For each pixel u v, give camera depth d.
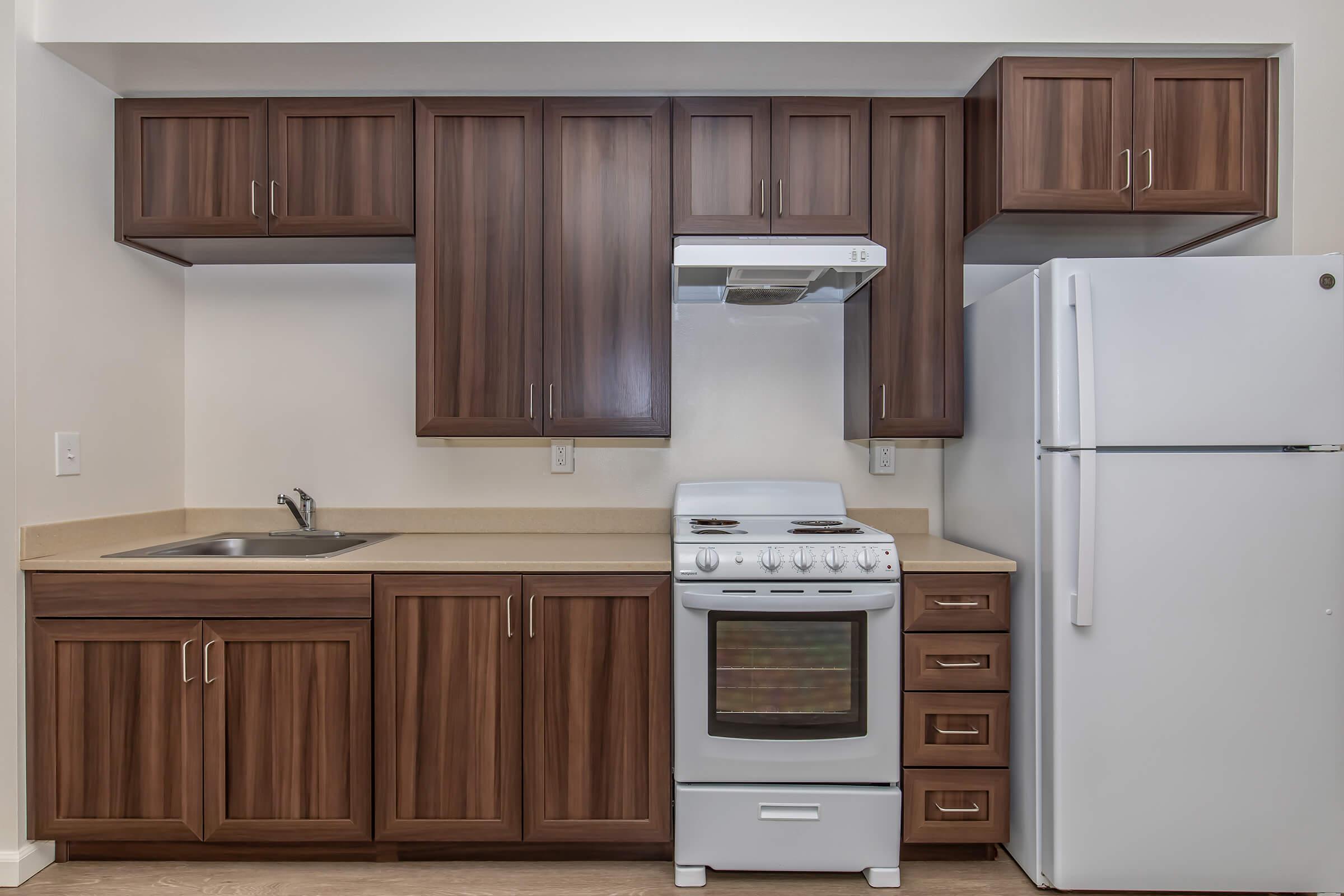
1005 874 1.95
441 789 1.94
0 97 1.86
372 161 2.18
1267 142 2.02
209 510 2.55
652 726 1.95
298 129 2.18
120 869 1.96
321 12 1.96
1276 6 1.98
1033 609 1.89
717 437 2.60
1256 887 1.80
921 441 2.59
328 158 2.18
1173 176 2.02
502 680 1.94
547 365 2.21
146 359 2.36
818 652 1.93
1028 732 1.92
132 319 2.29
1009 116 2.01
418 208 2.18
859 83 2.21
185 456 2.57
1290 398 1.78
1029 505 1.91
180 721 1.92
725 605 1.87
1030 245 2.36
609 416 2.22
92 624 1.91
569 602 1.95
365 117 2.18
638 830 1.95
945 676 1.93
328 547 2.40
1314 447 1.78
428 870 1.96
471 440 2.59
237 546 2.40
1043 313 1.87
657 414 2.21
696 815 1.90
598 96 2.23
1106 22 1.97
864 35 1.96
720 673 1.93
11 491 1.88
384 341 2.58
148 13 1.94
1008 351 2.03
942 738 1.94
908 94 2.28
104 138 2.16
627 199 2.21
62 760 1.92
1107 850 1.81
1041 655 1.88
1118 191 2.01
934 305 2.23
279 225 2.17
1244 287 1.78
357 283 2.58
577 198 2.21
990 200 2.07
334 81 2.18
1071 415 1.81
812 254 1.96
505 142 2.20
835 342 2.60
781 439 2.60
